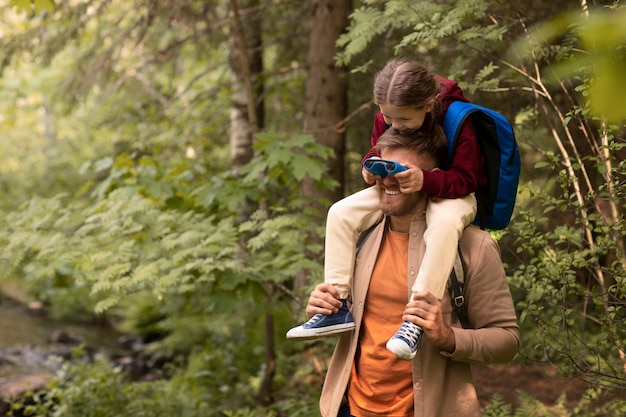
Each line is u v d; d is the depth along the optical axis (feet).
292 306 17.11
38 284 43.14
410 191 6.62
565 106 13.53
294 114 26.48
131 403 17.78
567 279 9.57
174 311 28.89
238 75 23.53
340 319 7.23
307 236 14.51
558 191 13.42
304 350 23.26
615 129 9.01
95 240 14.69
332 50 18.93
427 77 6.58
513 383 18.28
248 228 14.29
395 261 7.25
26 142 48.49
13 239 14.90
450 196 6.75
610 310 9.21
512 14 11.71
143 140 21.62
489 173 7.03
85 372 19.22
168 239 14.08
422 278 6.64
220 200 15.03
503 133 6.87
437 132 6.98
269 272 14.21
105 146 38.42
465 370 7.09
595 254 9.93
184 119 24.07
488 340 6.80
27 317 40.45
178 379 21.42
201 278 13.62
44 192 42.75
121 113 26.50
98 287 13.29
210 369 23.85
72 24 24.07
